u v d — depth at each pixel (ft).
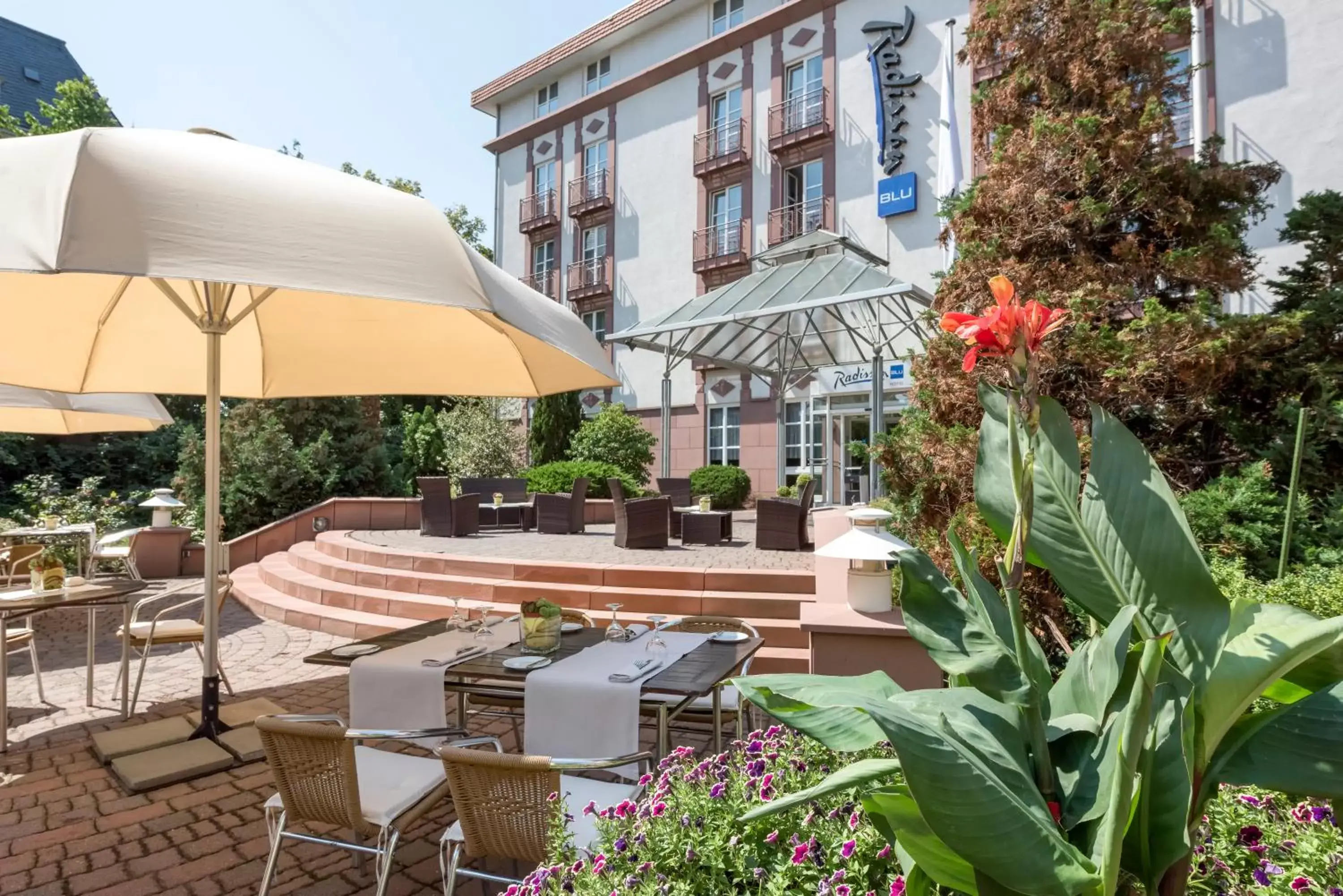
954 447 16.51
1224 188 17.06
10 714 17.78
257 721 8.91
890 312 37.93
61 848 11.23
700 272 60.49
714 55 61.16
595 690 10.18
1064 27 17.75
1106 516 5.08
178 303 14.88
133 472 61.93
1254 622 4.46
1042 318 4.12
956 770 3.85
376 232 8.81
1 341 14.67
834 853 5.73
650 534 31.01
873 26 52.54
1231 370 15.08
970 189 18.97
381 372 17.19
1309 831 5.78
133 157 7.81
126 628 17.35
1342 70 35.42
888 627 13.05
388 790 9.48
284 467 46.37
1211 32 38.34
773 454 56.54
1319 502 15.16
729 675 11.43
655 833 6.11
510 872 10.07
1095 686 4.70
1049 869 3.79
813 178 57.06
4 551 28.43
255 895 9.90
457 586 25.79
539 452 58.80
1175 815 4.02
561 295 71.72
